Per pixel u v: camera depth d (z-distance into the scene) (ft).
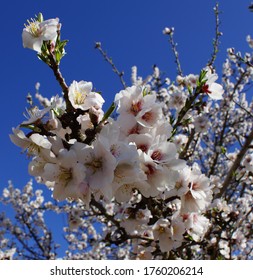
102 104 6.18
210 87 8.56
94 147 5.20
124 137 5.85
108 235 12.67
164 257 11.53
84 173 5.02
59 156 5.17
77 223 20.65
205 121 16.65
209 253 14.33
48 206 27.32
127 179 5.15
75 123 5.92
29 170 5.66
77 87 6.14
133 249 12.87
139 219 10.28
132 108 6.21
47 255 29.71
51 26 6.11
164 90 24.57
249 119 28.68
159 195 7.91
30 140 5.59
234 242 16.15
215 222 14.01
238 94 26.94
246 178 17.89
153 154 5.92
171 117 8.82
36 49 6.01
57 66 6.11
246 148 15.57
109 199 4.92
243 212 18.10
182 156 15.38
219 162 25.95
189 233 9.61
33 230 32.42
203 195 7.81
